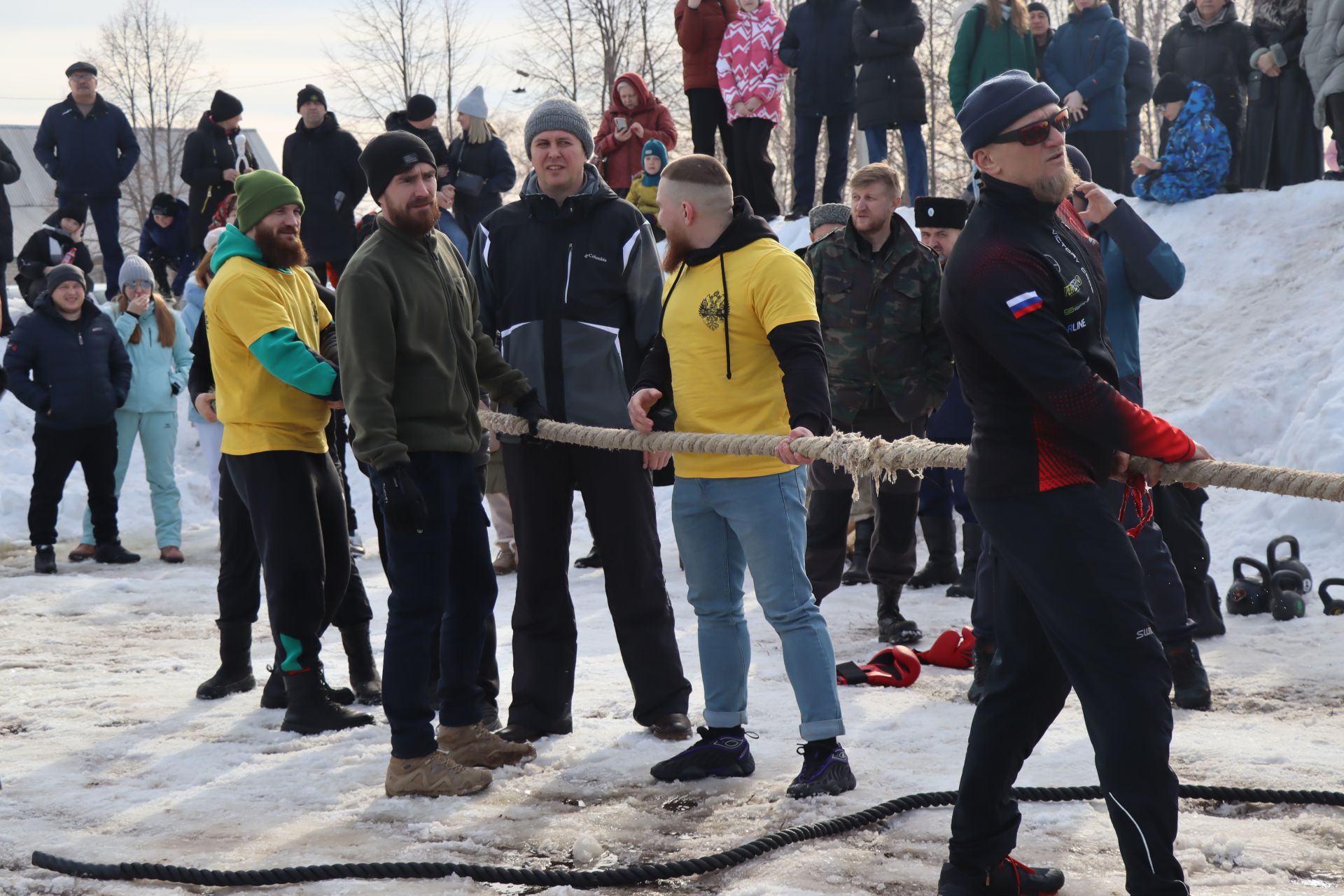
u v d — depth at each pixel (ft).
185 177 43.32
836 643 20.34
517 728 14.98
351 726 16.06
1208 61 35.19
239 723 16.37
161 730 16.05
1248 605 21.49
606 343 15.15
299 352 15.19
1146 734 8.61
